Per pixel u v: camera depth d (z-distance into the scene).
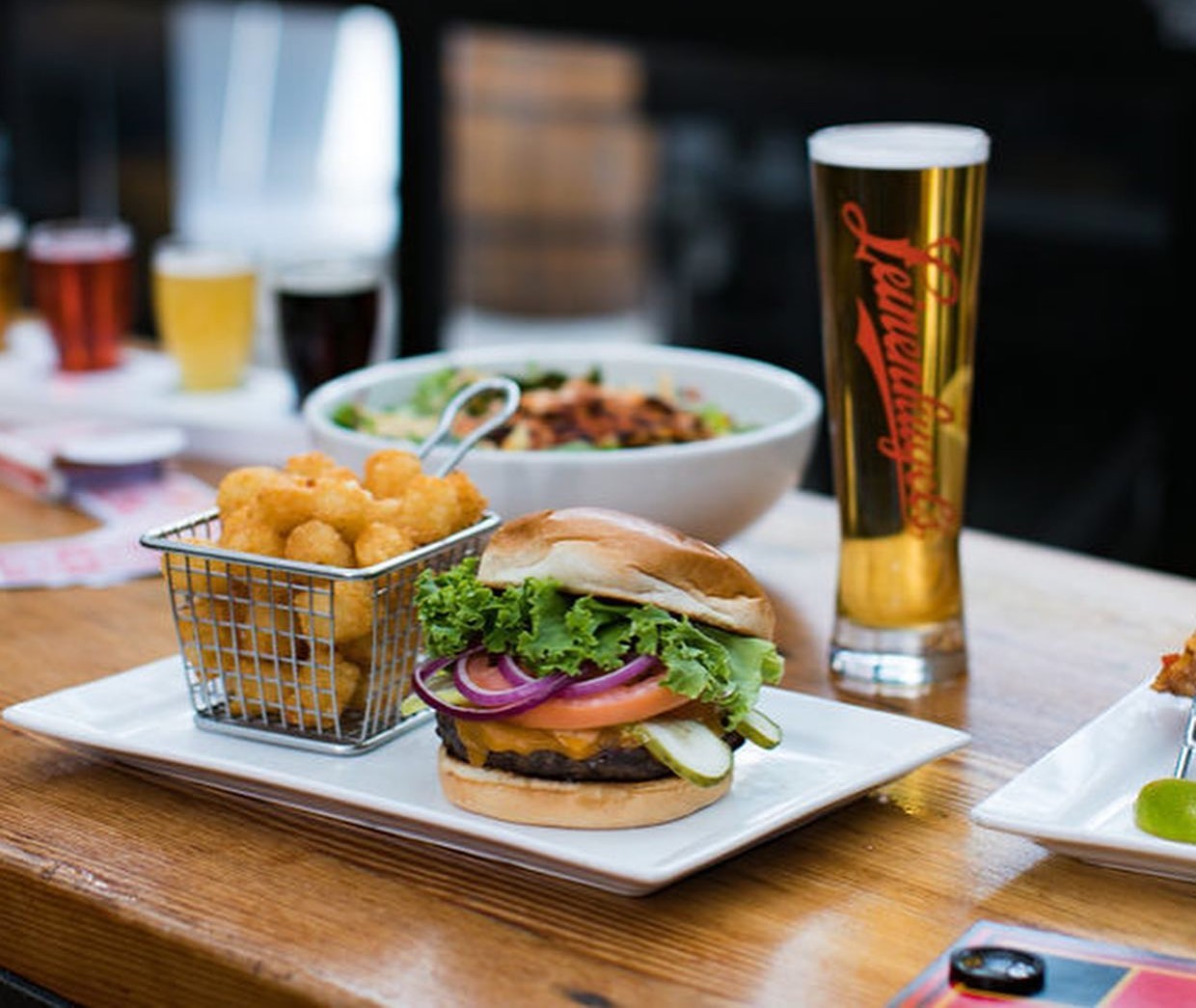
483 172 3.93
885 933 0.93
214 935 0.93
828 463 2.95
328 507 1.11
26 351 2.25
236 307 1.99
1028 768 1.04
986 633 1.38
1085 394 2.70
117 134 3.47
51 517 1.71
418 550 1.12
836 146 1.16
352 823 1.06
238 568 1.11
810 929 0.93
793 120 3.22
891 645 1.26
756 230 3.37
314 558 1.10
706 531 1.42
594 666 0.98
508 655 0.99
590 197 3.93
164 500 1.74
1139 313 2.63
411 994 0.87
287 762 1.10
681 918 0.94
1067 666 1.31
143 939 0.96
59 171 3.41
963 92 2.79
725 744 1.01
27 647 1.37
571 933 0.93
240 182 4.04
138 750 1.10
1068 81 2.53
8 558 1.58
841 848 1.02
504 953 0.91
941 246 1.15
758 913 0.95
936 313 1.17
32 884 1.01
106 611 1.45
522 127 3.88
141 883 0.99
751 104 3.27
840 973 0.89
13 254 2.20
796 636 1.38
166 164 3.57
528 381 1.64
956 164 1.14
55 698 1.18
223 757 1.11
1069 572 1.54
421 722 1.15
